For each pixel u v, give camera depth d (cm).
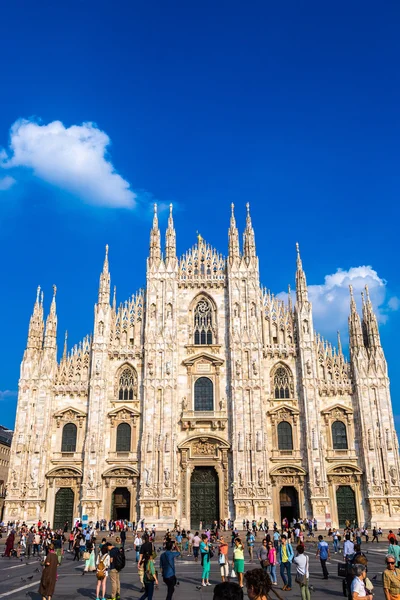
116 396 8631
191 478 8250
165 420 8300
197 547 5259
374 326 8844
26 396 8494
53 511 8119
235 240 9256
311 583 3678
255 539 7169
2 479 12669
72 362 8781
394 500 7994
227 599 1003
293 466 8131
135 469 8150
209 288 9138
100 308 8888
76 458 8312
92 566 4312
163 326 8775
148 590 2647
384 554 5538
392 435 8275
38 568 4584
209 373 8656
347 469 8175
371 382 8525
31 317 8931
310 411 8362
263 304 9056
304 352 8669
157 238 9319
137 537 5066
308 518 7975
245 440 8212
